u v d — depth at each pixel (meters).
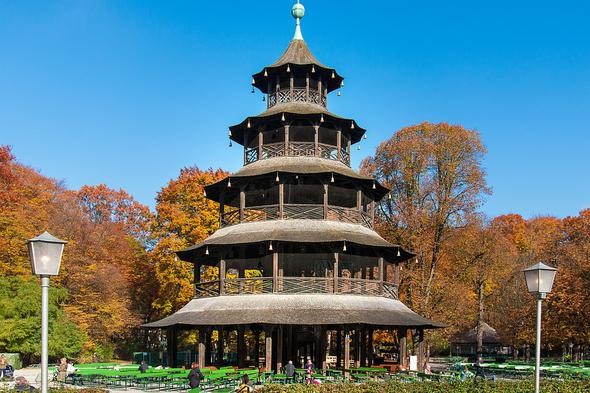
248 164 53.12
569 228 86.31
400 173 69.50
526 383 30.25
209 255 49.88
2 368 49.25
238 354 47.41
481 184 68.19
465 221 67.38
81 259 72.38
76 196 88.69
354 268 53.91
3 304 60.94
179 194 75.88
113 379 45.38
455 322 68.44
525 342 82.25
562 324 70.50
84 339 65.69
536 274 24.19
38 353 60.66
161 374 40.69
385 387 28.64
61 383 44.06
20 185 75.69
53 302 63.81
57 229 72.31
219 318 43.00
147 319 80.00
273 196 54.44
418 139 68.69
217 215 71.31
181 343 73.69
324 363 44.50
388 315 44.91
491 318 95.69
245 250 51.47
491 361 82.19
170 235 71.06
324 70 54.59
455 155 67.81
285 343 51.78
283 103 54.19
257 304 44.34
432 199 67.88
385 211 70.94
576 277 70.06
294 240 44.72
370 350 51.22
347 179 49.66
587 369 55.50
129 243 87.00
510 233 111.56
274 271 45.31
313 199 53.50
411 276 65.25
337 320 41.84
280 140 54.12
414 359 51.34
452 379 36.75
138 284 79.94
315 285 45.66
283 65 53.66
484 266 72.69
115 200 97.62
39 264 18.89
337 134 52.94
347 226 48.56
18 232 65.38
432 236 66.31
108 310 71.19
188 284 67.69
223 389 35.41
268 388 28.34
